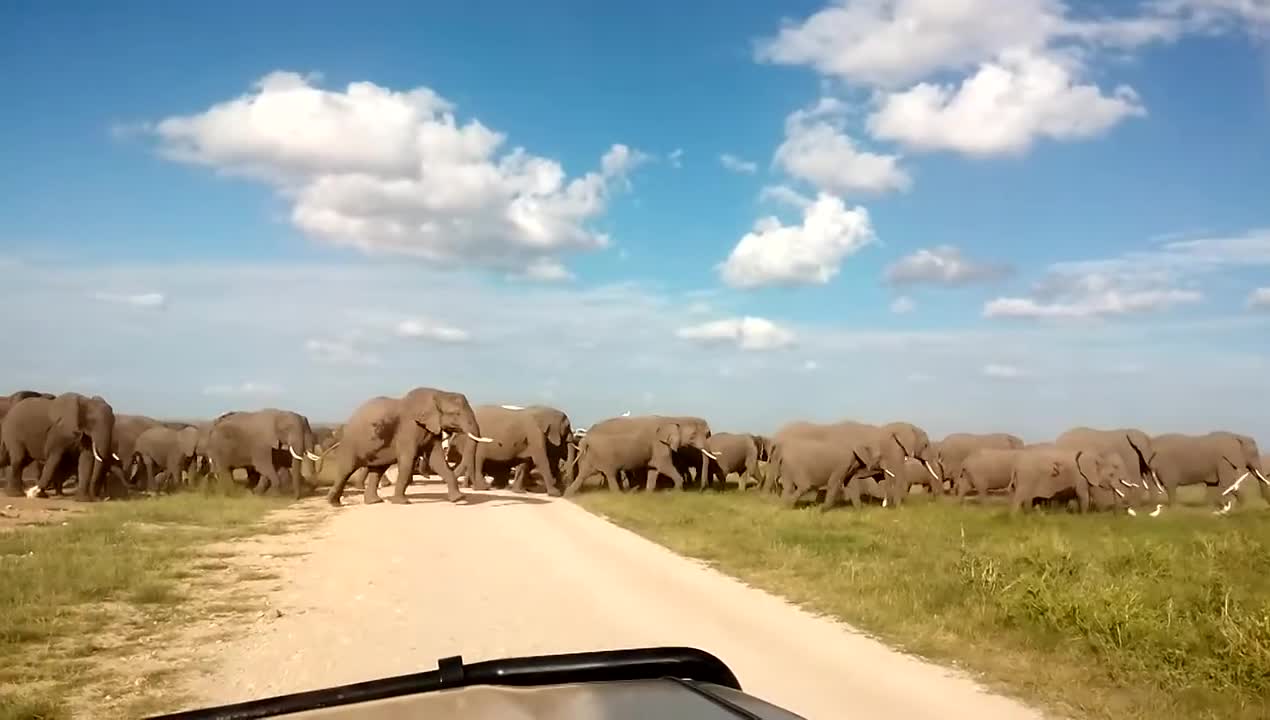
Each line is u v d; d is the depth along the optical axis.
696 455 41.94
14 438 29.70
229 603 12.99
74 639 10.70
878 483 33.94
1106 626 11.11
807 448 30.95
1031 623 11.73
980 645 11.14
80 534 19.11
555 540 20.88
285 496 32.00
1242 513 30.45
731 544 19.52
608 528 23.69
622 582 15.33
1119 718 8.55
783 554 17.70
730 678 4.25
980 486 34.03
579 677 4.02
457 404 30.52
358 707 3.74
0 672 9.27
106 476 32.12
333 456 49.28
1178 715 8.64
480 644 10.84
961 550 17.36
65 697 8.56
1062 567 14.79
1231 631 10.52
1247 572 15.90
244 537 20.25
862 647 11.08
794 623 12.33
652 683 3.92
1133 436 37.34
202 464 38.53
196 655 10.18
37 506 26.44
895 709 8.70
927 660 10.54
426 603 13.32
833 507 30.59
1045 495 29.92
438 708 3.61
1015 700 9.09
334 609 12.80
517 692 3.81
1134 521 26.67
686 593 14.41
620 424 38.41
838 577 15.12
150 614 12.12
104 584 13.56
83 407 29.78
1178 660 10.18
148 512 23.95
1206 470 36.66
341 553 18.14
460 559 17.69
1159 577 14.93
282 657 10.16
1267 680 9.43
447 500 31.89
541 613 12.71
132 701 8.51
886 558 17.38
